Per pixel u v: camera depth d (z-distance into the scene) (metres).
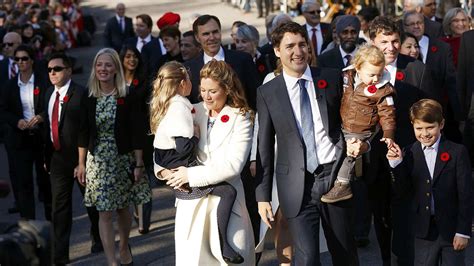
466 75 17.31
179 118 11.09
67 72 14.98
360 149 11.07
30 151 16.92
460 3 32.41
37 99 16.73
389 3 37.84
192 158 11.20
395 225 11.83
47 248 7.27
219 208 11.05
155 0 62.84
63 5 50.06
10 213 18.92
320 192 11.10
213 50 14.45
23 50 16.64
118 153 13.99
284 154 11.17
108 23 34.28
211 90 11.04
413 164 11.54
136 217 17.33
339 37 16.92
